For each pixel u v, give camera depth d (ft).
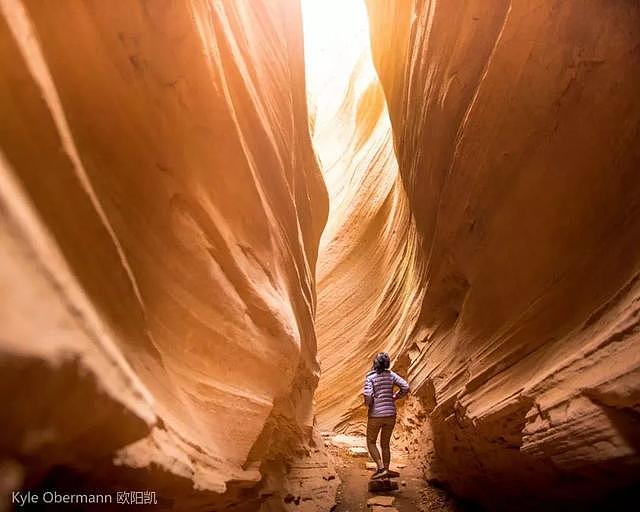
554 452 8.74
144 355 6.95
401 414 26.53
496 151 13.46
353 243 48.24
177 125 9.59
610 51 9.56
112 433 4.95
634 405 7.02
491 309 14.16
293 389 16.93
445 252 18.99
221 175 11.32
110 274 6.28
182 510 7.34
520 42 12.02
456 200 16.49
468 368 14.74
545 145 11.48
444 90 17.07
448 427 16.21
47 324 4.14
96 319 5.34
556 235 11.14
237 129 12.10
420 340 23.48
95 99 7.03
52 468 4.63
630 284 8.10
